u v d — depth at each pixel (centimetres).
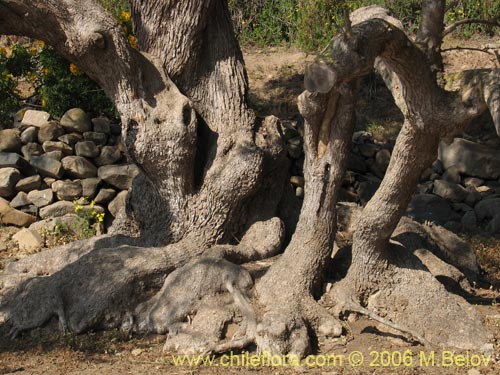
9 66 1071
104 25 754
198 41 816
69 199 1013
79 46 763
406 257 750
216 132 822
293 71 1311
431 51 664
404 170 693
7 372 644
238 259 767
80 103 1048
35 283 754
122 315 728
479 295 823
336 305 727
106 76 780
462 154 1138
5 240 982
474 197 1116
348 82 685
